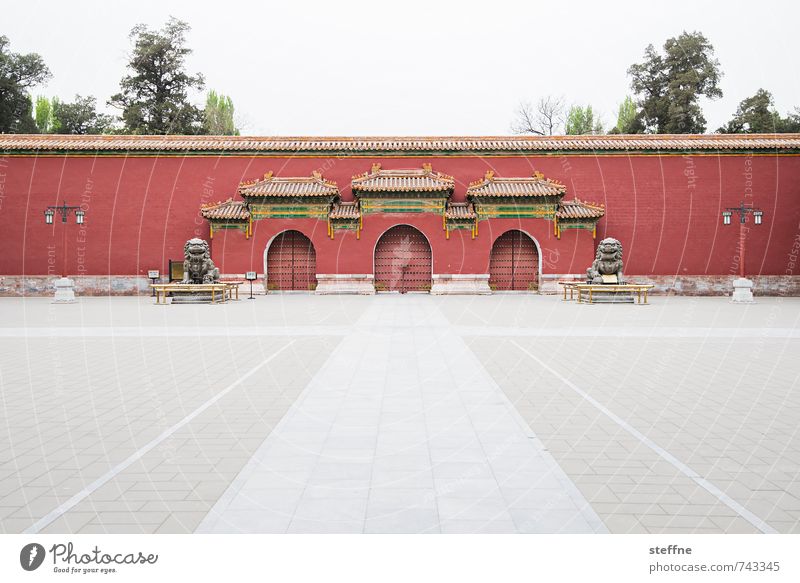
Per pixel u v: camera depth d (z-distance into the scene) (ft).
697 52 157.07
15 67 162.30
